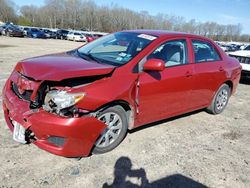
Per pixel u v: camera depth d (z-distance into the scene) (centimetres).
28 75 319
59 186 292
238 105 657
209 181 327
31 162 328
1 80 710
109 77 341
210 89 511
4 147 354
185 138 433
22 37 3722
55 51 1797
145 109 390
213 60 515
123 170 331
